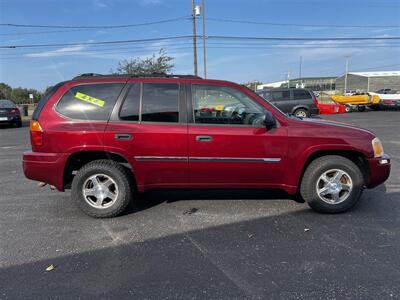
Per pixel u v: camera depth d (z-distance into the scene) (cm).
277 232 409
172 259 349
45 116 447
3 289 299
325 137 446
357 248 365
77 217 469
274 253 357
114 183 456
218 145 441
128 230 423
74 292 294
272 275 316
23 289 299
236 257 351
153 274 321
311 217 454
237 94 452
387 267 326
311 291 290
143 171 449
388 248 364
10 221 456
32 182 656
